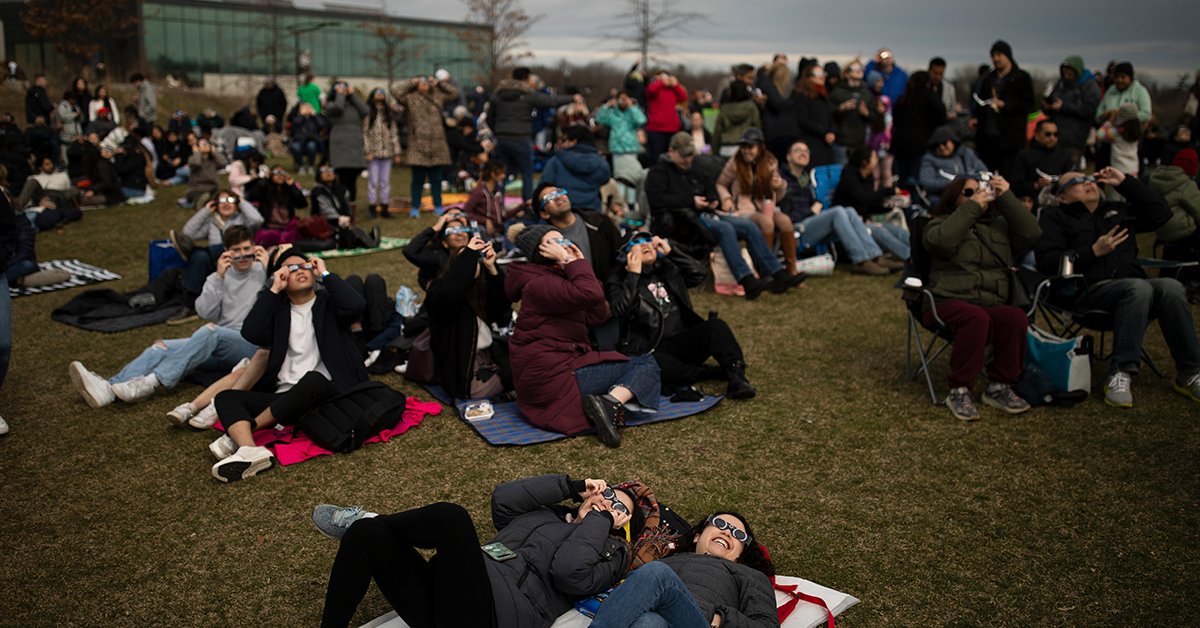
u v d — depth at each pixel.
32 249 9.48
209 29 39.75
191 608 3.70
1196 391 5.91
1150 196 6.21
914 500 4.64
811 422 5.69
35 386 6.39
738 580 3.32
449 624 3.03
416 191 13.84
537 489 3.64
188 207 14.54
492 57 36.66
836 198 10.19
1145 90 11.91
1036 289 6.10
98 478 4.89
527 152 13.65
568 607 3.34
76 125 19.22
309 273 5.46
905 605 3.71
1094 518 4.43
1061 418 5.70
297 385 5.19
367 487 4.78
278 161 22.09
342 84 13.09
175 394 6.17
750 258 9.15
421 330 6.71
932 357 6.40
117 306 8.38
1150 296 5.87
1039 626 3.57
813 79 11.89
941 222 5.88
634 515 3.79
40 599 3.75
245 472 4.84
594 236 6.82
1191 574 3.92
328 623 3.07
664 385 6.05
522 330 5.56
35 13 27.27
